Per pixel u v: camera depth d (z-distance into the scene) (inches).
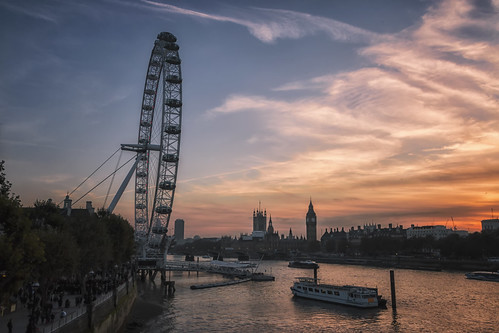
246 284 6284.5
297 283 4945.9
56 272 2182.6
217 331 3157.0
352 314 3814.0
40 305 2349.9
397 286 5748.0
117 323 2746.1
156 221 6382.9
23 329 1872.5
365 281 6476.4
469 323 3398.1
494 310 3905.0
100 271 4591.5
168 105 6205.7
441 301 4419.3
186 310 3981.3
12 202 1553.9
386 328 3272.6
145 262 6368.1
